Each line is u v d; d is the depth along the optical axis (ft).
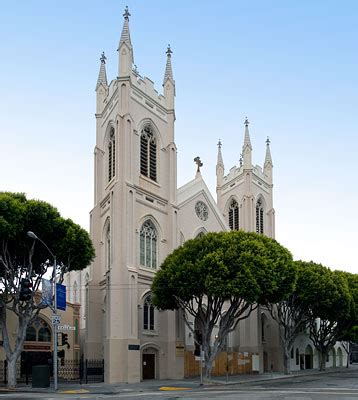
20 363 187.93
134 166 183.21
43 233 145.89
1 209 136.36
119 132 180.55
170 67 209.46
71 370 191.21
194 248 166.71
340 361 331.36
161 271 167.43
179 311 186.91
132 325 167.73
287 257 174.70
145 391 131.95
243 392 119.55
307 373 224.94
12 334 185.98
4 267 148.25
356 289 239.71
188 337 193.16
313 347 286.46
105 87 208.64
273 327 249.34
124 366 162.61
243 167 255.70
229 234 171.32
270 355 246.06
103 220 193.88
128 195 176.55
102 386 149.18
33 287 151.02
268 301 176.35
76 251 151.74
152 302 170.40
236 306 167.73
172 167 200.34
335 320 229.66
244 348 227.20
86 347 184.44
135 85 188.75
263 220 264.52
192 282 158.71
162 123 201.98
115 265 170.40
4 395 119.03
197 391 126.52
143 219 183.83
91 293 188.44
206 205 221.66
